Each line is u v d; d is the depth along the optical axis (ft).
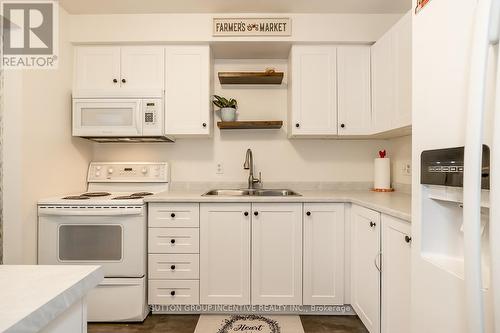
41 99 6.54
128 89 7.49
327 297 6.62
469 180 1.84
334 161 8.69
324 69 7.63
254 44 7.74
